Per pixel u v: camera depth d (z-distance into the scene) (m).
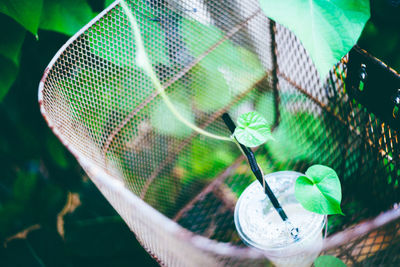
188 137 0.69
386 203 0.64
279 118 0.71
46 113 0.52
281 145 0.70
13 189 0.87
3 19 0.69
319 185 0.57
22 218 0.86
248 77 0.69
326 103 0.66
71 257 0.83
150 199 0.66
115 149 0.62
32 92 0.82
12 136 0.87
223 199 0.69
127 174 0.63
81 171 0.88
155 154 0.67
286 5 0.55
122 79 0.62
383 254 0.61
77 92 0.59
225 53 0.66
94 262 0.82
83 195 0.88
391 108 0.57
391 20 0.67
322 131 0.68
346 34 0.55
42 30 0.74
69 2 0.68
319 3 0.55
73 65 0.58
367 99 0.59
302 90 0.68
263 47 0.67
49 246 0.84
